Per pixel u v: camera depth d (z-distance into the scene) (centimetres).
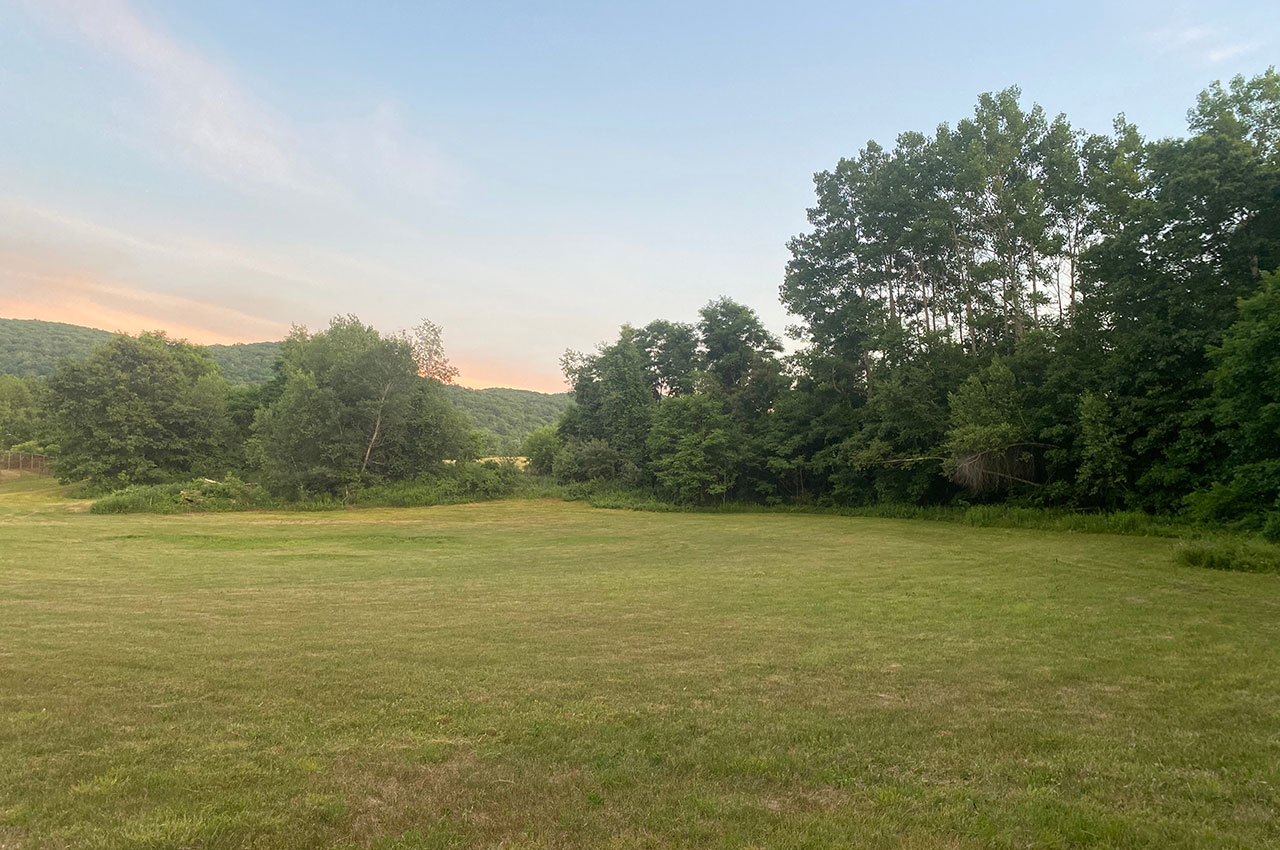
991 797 455
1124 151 2975
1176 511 2525
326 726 601
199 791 460
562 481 5178
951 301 3759
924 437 3466
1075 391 2916
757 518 3753
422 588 1473
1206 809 432
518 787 475
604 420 5278
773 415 4544
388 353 4581
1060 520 2745
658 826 416
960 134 3591
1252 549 1594
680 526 3284
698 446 4391
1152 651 853
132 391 5009
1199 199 2453
